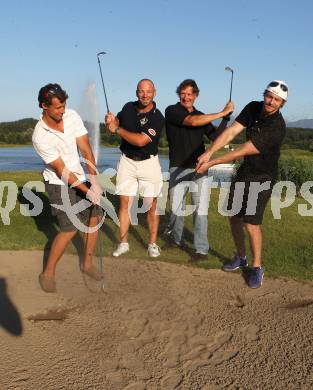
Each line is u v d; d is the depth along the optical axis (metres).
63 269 4.91
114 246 5.79
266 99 4.18
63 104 3.91
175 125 5.27
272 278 4.80
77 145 4.22
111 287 4.47
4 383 2.90
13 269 4.91
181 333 3.62
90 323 3.73
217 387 2.95
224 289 4.50
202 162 4.49
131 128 5.03
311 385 2.99
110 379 2.99
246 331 3.68
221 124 5.20
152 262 5.22
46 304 4.05
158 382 2.98
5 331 3.56
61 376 3.01
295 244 6.01
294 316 3.96
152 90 4.90
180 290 4.44
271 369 3.17
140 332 3.61
